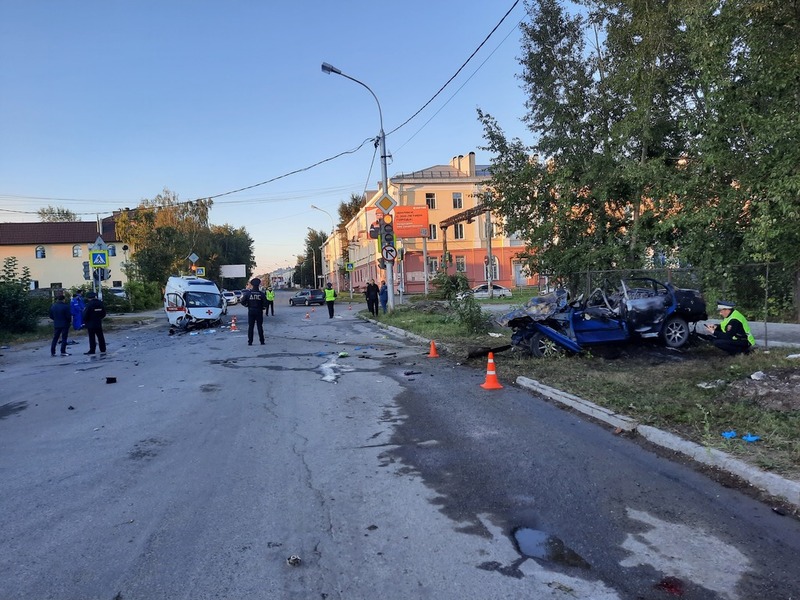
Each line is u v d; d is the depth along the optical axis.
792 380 7.17
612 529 4.03
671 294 11.53
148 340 19.30
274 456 5.87
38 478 5.38
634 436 6.16
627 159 14.14
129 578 3.51
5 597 3.32
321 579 3.45
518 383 9.18
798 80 10.45
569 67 15.51
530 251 16.45
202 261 68.94
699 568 3.47
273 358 13.20
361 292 66.88
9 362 14.35
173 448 6.25
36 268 62.19
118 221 53.03
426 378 9.98
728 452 5.10
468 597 3.23
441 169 57.12
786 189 10.26
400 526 4.17
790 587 3.23
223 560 3.71
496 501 4.58
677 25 12.57
